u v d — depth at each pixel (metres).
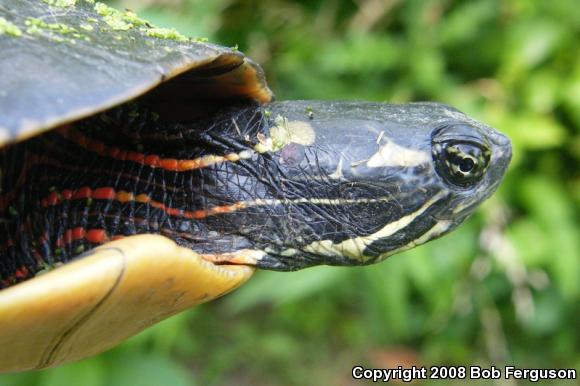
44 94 0.13
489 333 0.26
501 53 0.26
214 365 0.26
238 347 0.27
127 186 0.15
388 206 0.15
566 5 0.25
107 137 0.15
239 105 0.15
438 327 0.27
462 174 0.15
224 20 0.26
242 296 0.24
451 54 0.27
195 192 0.15
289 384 0.26
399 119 0.16
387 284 0.24
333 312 0.28
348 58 0.25
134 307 0.14
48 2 0.15
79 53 0.14
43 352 0.14
